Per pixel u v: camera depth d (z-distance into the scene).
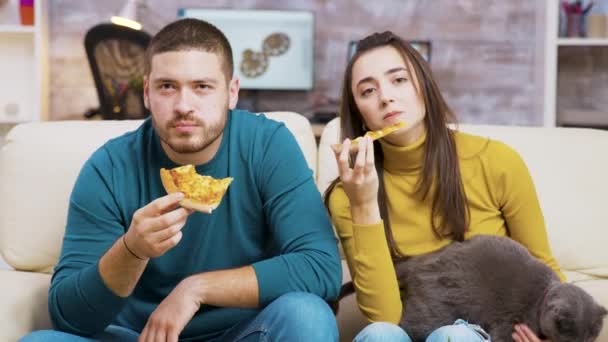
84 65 4.62
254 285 1.42
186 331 1.55
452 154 1.70
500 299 1.51
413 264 1.60
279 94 4.64
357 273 1.59
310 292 1.45
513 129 2.07
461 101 4.68
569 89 4.46
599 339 1.68
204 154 1.55
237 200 1.57
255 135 1.59
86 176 1.58
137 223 1.32
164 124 1.45
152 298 1.60
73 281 1.42
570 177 2.00
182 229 1.55
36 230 1.87
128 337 1.54
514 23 4.64
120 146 1.61
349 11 4.63
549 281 1.52
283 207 1.53
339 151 1.54
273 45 4.45
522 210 1.72
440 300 1.53
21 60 4.36
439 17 4.64
